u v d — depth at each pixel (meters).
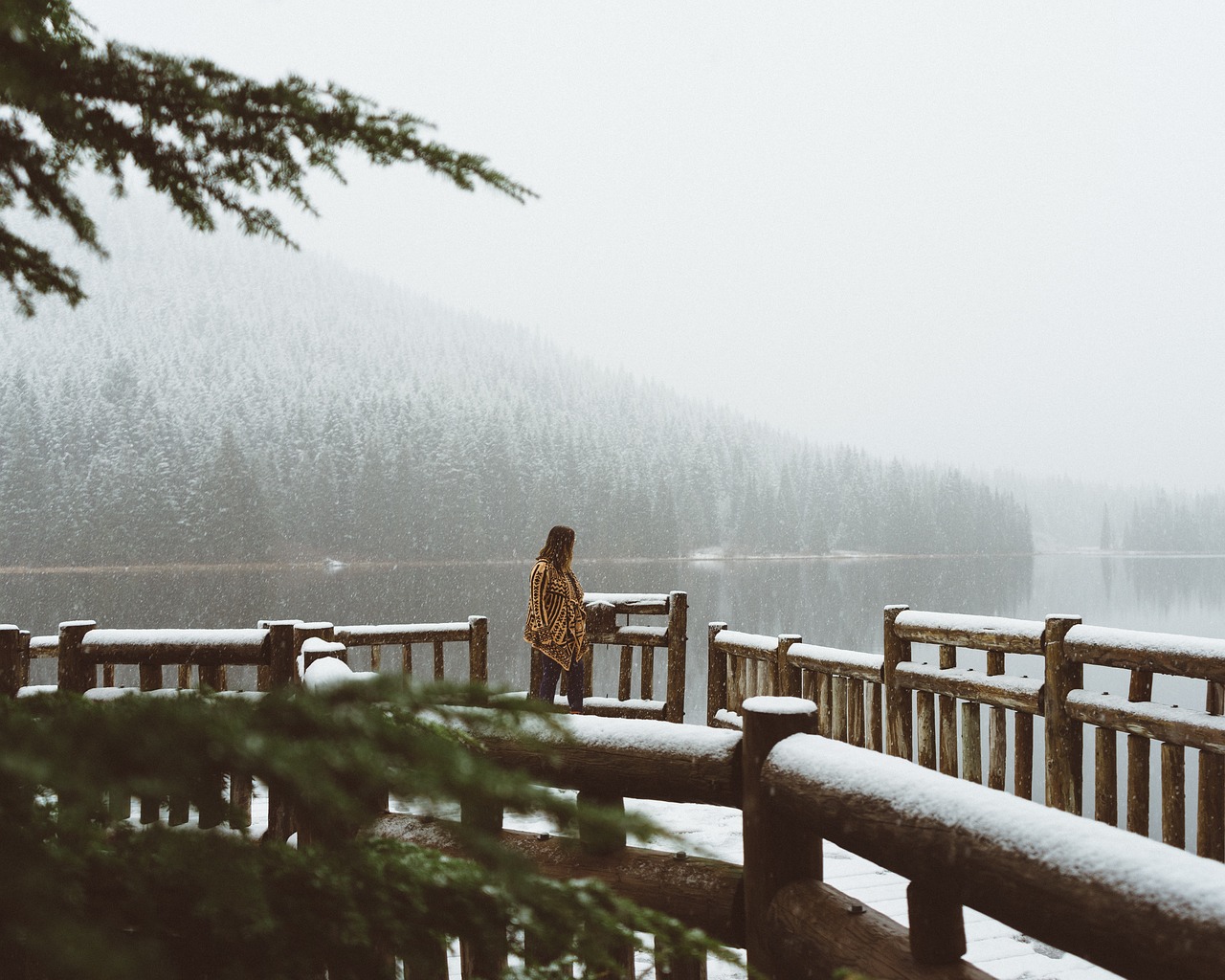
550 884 0.71
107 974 0.43
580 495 104.62
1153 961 0.86
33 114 0.99
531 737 0.80
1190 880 0.87
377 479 91.75
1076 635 3.59
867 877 3.70
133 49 0.93
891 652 4.63
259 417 101.25
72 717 0.61
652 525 107.81
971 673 4.15
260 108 1.00
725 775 1.59
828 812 1.32
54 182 1.12
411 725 0.82
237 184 1.11
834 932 1.35
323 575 73.81
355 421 98.88
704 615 52.34
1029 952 2.89
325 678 2.03
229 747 0.60
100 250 1.24
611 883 1.64
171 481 81.25
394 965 0.70
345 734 0.67
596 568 93.69
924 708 4.45
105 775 0.57
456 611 49.97
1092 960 0.93
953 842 1.10
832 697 5.19
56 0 0.99
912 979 1.20
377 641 6.02
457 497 95.38
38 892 0.50
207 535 80.19
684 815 4.34
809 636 43.97
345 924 0.67
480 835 0.68
